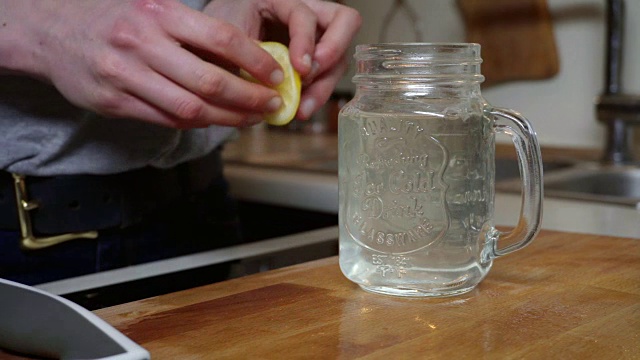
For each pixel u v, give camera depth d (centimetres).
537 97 195
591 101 185
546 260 87
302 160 183
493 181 75
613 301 70
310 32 78
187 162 108
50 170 94
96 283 82
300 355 57
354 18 83
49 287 81
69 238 97
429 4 211
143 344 60
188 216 110
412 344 59
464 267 72
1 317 59
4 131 91
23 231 94
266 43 78
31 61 74
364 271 73
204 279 84
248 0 87
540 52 190
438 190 71
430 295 72
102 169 95
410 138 71
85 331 53
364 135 72
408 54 71
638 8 174
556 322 64
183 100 68
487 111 73
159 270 88
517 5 191
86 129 93
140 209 101
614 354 57
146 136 96
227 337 61
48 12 72
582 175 160
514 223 114
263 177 160
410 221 71
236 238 122
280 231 157
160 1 67
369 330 62
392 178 71
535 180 73
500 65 197
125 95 70
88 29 69
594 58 183
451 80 71
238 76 76
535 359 56
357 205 73
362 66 74
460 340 60
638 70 175
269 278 81
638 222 113
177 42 68
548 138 194
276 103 73
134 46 67
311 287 77
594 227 110
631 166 162
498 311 68
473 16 200
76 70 71
